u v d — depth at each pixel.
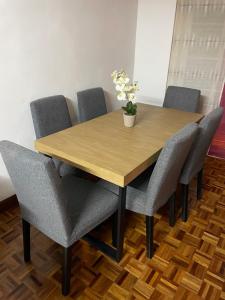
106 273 1.65
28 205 1.41
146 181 1.84
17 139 2.23
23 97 2.18
